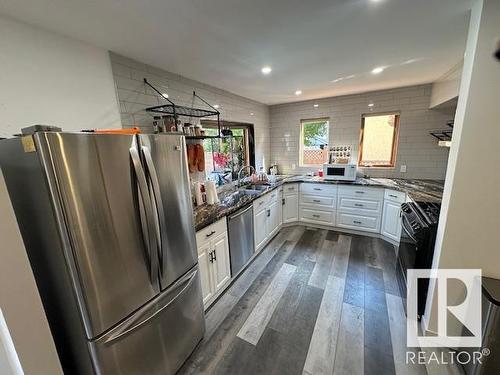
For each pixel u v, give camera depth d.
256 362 1.52
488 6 1.15
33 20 1.28
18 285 0.86
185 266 1.54
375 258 2.76
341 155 3.82
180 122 2.14
